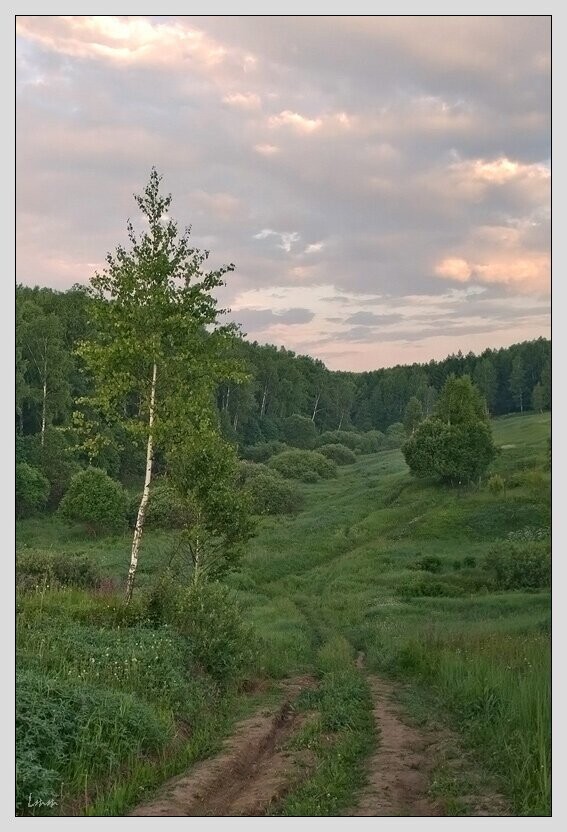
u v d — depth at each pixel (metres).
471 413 72.19
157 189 18.14
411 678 16.94
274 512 71.00
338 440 130.38
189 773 9.00
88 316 18.72
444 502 64.12
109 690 10.00
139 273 17.94
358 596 35.62
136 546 17.56
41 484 58.28
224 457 19.80
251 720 12.36
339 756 9.45
